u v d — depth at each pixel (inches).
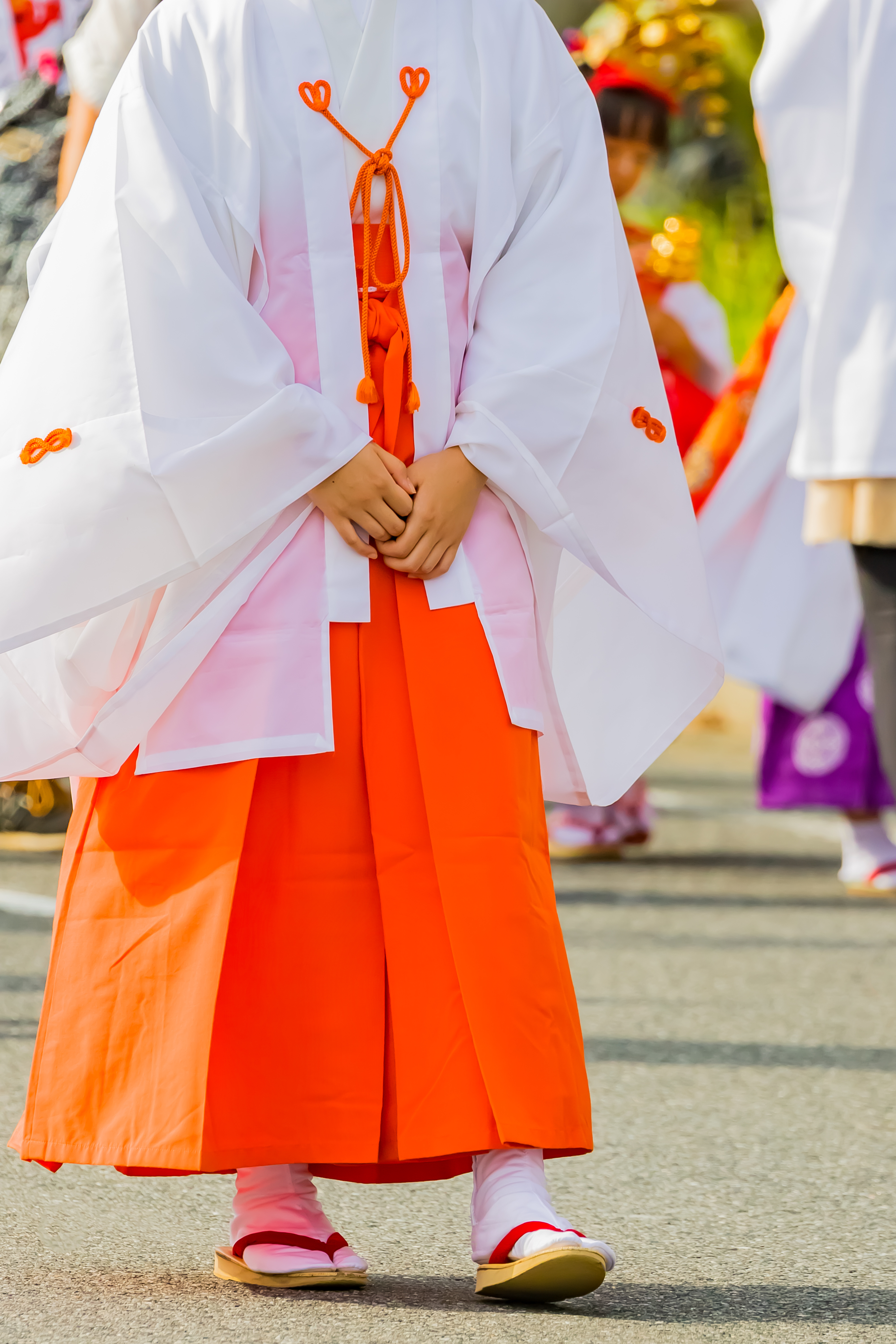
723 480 682.8
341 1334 271.1
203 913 280.7
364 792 287.6
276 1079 282.0
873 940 596.1
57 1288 292.7
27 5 666.8
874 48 538.6
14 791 714.2
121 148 296.0
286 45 298.2
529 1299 286.8
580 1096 290.2
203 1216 335.9
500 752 290.4
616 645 341.7
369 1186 357.4
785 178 554.9
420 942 285.3
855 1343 272.4
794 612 674.8
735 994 517.7
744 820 895.1
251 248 296.2
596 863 754.8
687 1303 289.4
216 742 284.0
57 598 287.6
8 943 552.4
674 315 760.3
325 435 287.3
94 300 292.4
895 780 553.3
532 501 300.4
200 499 284.8
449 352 300.5
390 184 298.2
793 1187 353.7
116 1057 283.0
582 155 315.9
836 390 540.1
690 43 756.6
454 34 306.3
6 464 294.2
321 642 286.5
